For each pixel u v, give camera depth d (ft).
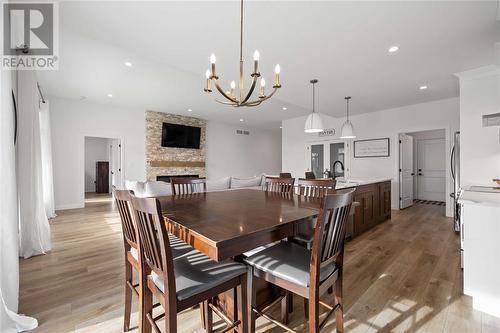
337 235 4.04
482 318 5.40
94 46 9.75
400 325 5.19
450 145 15.52
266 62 9.86
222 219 4.25
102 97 17.75
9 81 5.14
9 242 5.15
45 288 6.71
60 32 8.38
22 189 8.86
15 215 5.32
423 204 20.84
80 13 6.63
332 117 22.07
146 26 7.25
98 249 9.71
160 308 5.81
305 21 7.01
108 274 7.56
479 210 5.75
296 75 11.30
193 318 5.52
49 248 9.53
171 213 4.78
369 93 14.19
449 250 9.61
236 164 30.48
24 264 8.28
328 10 6.51
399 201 18.12
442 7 6.39
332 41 8.17
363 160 19.85
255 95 15.81
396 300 6.15
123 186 20.66
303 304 6.06
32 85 9.05
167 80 14.02
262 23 7.11
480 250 5.72
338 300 4.50
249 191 8.88
